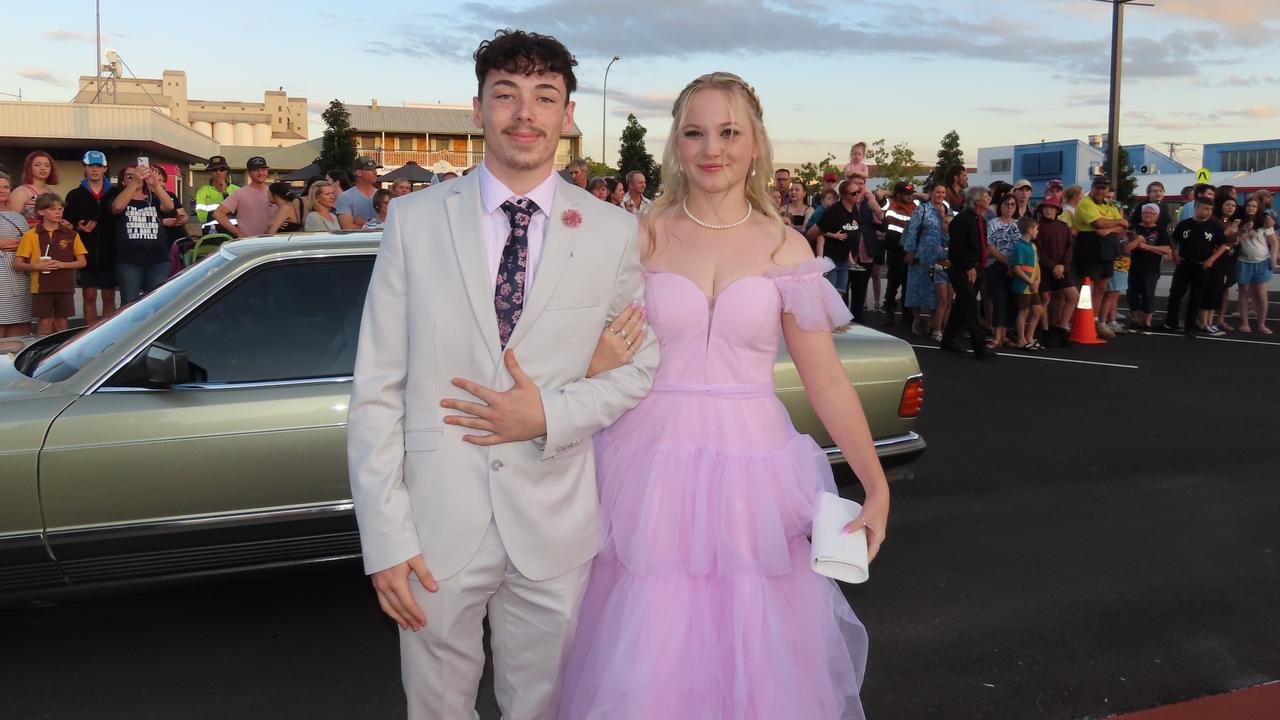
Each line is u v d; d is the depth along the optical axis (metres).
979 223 9.13
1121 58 19.55
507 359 1.89
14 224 7.07
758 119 2.32
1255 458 5.88
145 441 3.12
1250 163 56.12
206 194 11.52
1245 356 9.68
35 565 3.10
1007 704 2.96
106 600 3.77
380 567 1.84
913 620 3.57
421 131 67.69
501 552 1.97
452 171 22.06
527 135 1.93
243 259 3.47
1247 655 3.28
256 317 3.42
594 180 10.14
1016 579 3.96
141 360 3.27
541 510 1.99
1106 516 4.78
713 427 2.23
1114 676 3.13
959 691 3.03
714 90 2.26
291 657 3.30
